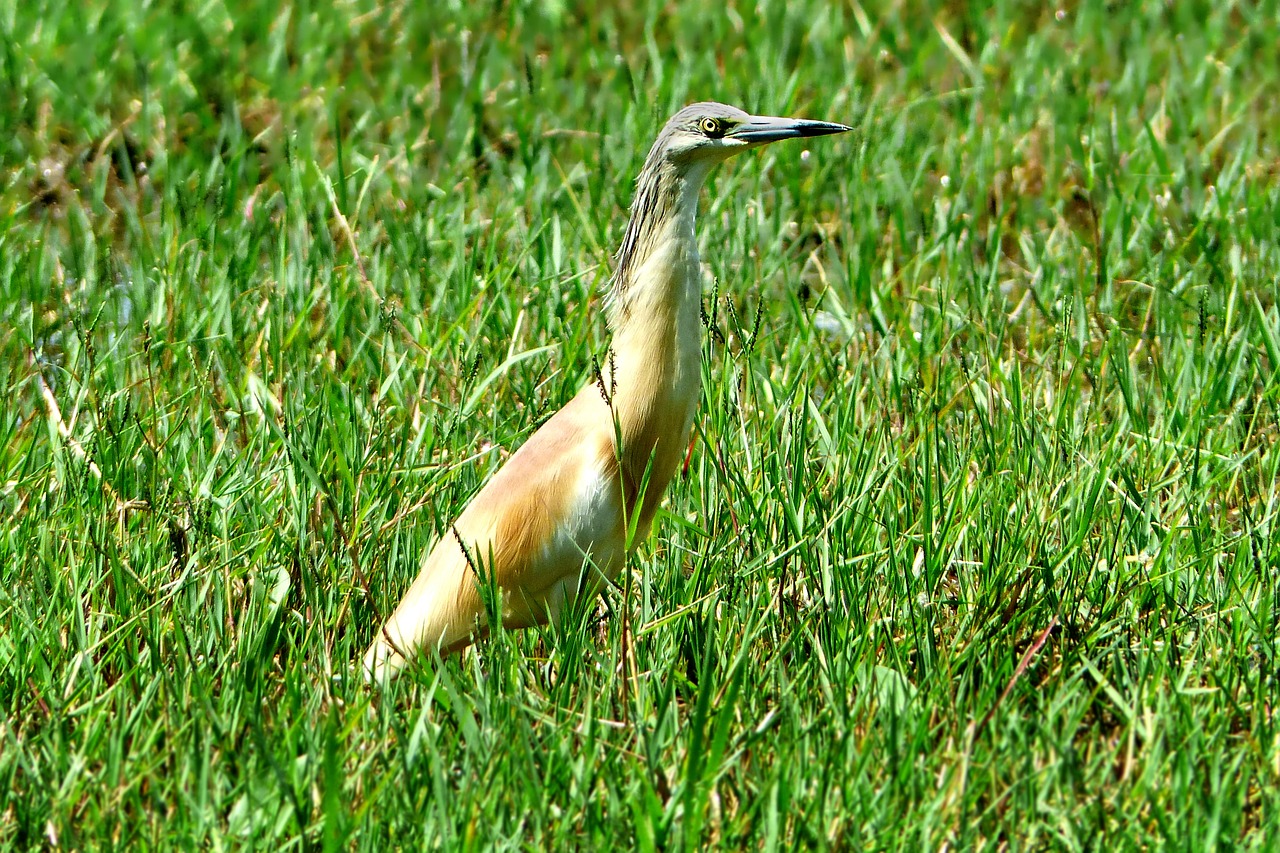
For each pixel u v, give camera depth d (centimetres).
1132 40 1845
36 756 764
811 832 682
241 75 1802
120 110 1723
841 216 1498
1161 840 688
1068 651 853
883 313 1273
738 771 727
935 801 693
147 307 1288
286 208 1438
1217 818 672
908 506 992
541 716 759
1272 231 1397
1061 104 1681
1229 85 1733
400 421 1138
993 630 866
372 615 926
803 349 1205
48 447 1080
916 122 1706
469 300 1254
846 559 904
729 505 935
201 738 748
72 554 903
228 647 865
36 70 1741
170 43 1848
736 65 1780
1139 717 773
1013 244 1538
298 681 809
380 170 1551
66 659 850
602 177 1494
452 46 1905
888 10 1995
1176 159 1588
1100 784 713
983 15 1947
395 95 1773
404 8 2000
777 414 1047
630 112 1614
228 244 1420
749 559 920
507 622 938
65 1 1889
